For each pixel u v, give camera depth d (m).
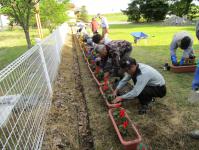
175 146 2.82
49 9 11.49
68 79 5.77
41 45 4.01
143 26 21.39
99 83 4.64
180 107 3.75
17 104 2.65
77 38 13.86
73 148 3.00
